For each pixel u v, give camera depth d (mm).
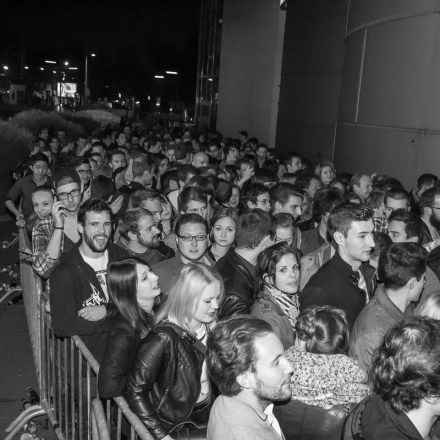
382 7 11836
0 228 13055
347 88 13562
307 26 19172
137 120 42531
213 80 34250
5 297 8031
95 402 3230
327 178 9281
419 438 2297
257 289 4137
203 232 4672
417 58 10625
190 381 3215
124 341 3357
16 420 4949
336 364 2957
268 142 29516
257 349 2451
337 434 2857
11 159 14914
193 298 3217
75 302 4098
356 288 4293
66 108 56750
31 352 6676
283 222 5133
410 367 2279
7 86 66312
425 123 10438
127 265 3465
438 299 3398
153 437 2922
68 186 5309
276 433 2480
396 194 6234
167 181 7727
